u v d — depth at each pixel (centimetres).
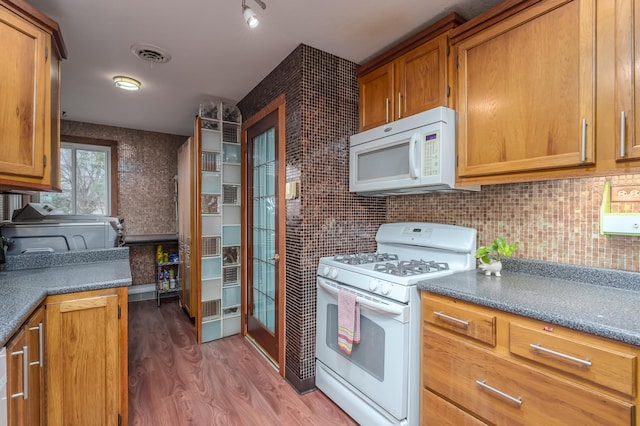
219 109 304
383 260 212
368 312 173
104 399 157
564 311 108
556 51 131
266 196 268
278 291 243
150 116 362
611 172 117
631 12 112
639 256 136
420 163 175
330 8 170
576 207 154
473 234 185
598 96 120
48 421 143
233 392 214
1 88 136
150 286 429
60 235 215
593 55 120
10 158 140
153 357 263
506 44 147
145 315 365
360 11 173
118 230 239
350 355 186
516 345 117
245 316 307
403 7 170
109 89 281
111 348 159
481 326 127
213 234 302
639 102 110
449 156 168
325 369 208
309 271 215
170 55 222
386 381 161
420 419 154
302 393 213
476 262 188
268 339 263
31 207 232
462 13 175
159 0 163
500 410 121
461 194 201
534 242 168
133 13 174
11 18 139
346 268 191
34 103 150
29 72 147
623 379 92
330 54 221
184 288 371
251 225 296
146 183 426
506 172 148
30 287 147
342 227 229
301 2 165
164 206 438
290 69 220
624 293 132
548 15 133
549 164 133
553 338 107
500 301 121
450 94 170
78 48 212
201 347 284
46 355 144
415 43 186
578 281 150
